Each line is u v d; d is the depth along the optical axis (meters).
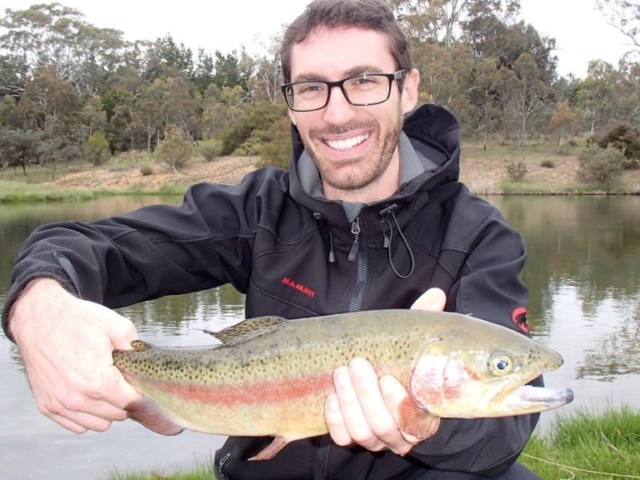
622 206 8.12
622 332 2.55
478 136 13.38
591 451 1.20
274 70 16.30
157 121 15.88
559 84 16.20
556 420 1.46
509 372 0.54
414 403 0.54
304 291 0.73
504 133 13.09
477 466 0.58
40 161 13.85
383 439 0.52
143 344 0.62
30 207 8.95
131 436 1.64
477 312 0.63
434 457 0.57
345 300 0.72
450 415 0.55
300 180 0.78
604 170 10.27
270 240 0.75
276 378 0.58
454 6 14.95
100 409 0.57
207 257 0.77
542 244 4.94
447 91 12.32
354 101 0.73
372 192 0.77
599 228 5.82
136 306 3.03
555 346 2.38
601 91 13.77
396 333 0.56
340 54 0.72
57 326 0.57
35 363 0.57
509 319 0.62
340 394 0.52
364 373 0.51
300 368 0.58
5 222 6.88
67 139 15.00
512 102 13.30
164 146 12.37
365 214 0.72
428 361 0.55
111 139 16.14
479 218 0.72
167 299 3.18
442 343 0.55
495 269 0.66
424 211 0.75
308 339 0.58
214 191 0.79
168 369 0.61
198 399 0.61
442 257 0.71
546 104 13.95
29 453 1.55
